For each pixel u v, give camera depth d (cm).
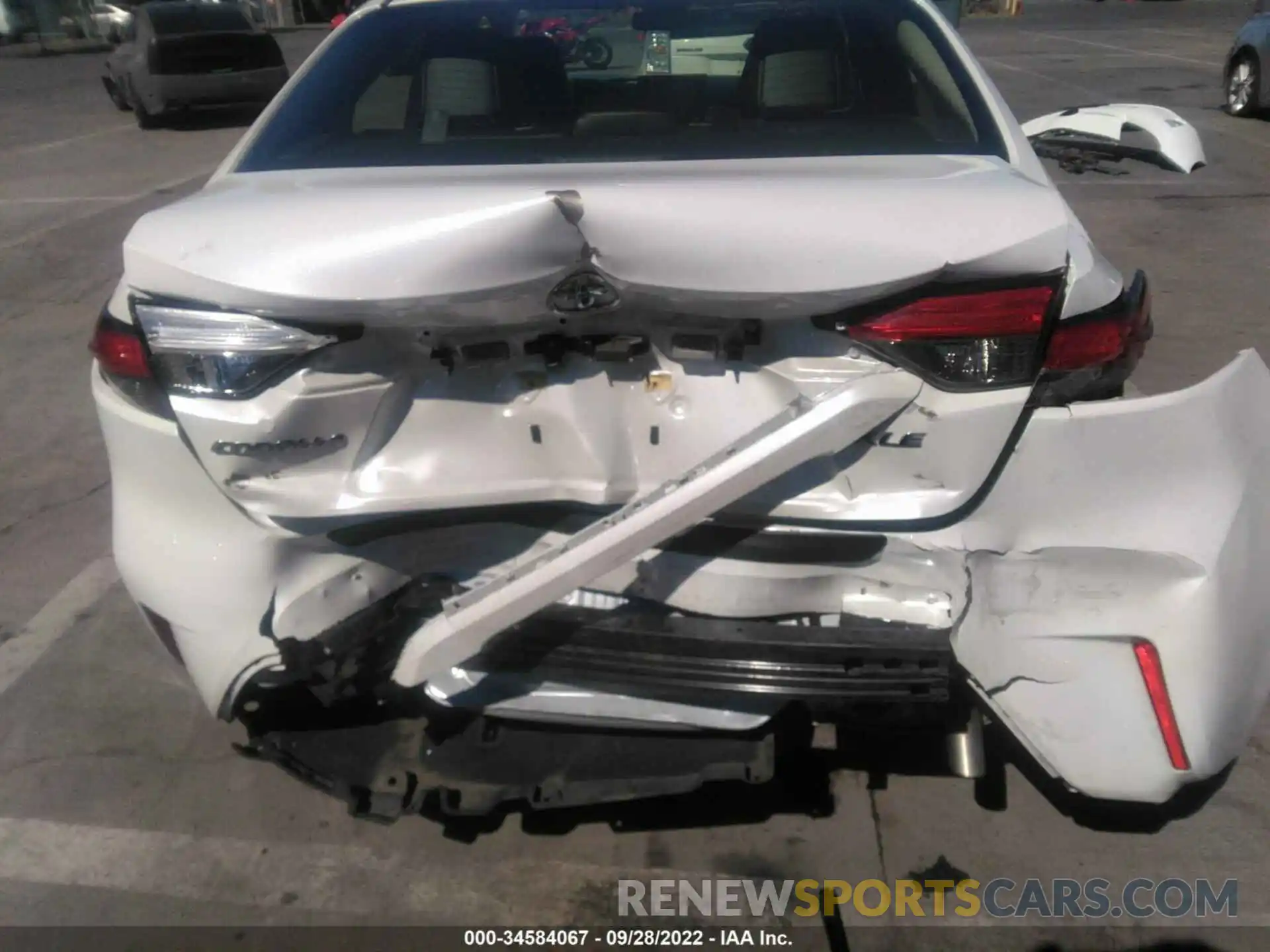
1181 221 807
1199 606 197
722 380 203
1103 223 808
